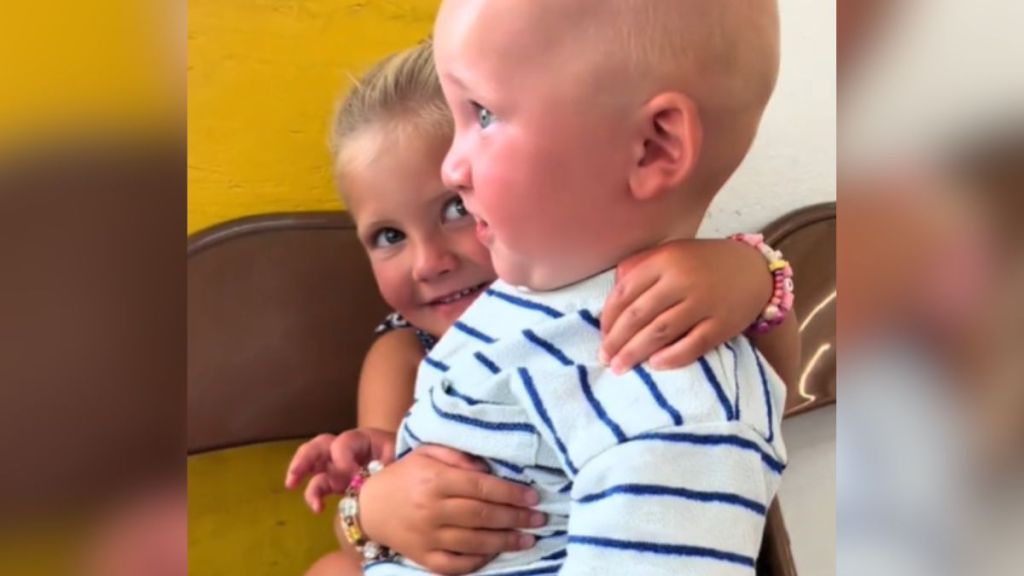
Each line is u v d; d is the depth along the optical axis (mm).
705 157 510
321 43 806
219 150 790
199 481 840
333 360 784
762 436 507
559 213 508
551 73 483
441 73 521
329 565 680
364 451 684
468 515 566
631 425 494
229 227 755
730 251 553
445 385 590
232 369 748
